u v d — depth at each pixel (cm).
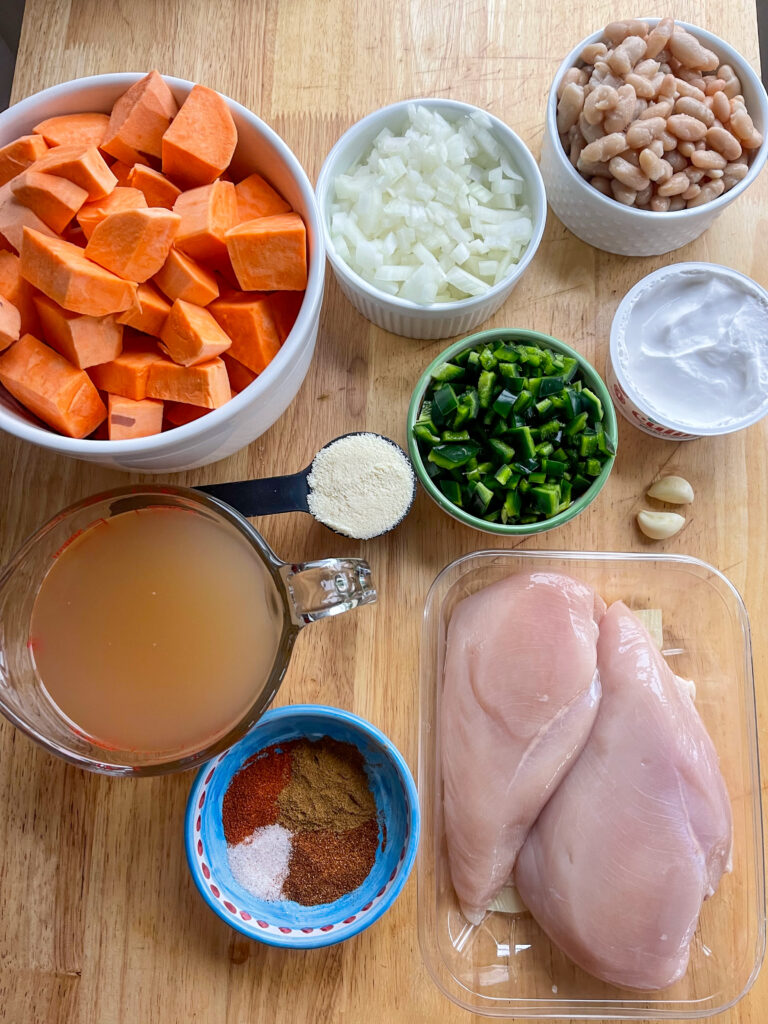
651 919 37
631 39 38
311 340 34
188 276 30
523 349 38
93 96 33
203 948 38
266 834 39
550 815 39
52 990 38
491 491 38
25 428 29
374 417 41
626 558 41
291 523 40
